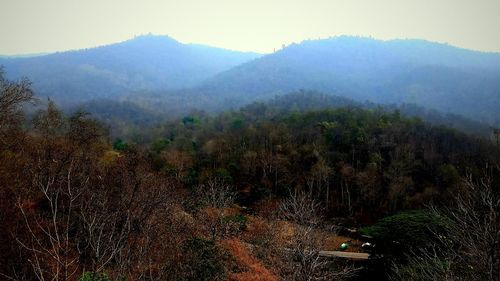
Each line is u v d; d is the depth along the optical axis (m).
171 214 19.17
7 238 11.85
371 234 33.03
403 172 58.69
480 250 9.06
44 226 13.56
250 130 81.19
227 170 64.25
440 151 67.06
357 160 65.75
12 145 22.22
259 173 65.69
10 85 24.86
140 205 13.69
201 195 37.81
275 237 30.89
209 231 26.55
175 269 15.66
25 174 16.12
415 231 29.83
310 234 23.00
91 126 36.53
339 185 62.81
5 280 10.07
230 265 22.97
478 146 65.88
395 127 74.88
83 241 12.61
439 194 52.94
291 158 68.19
